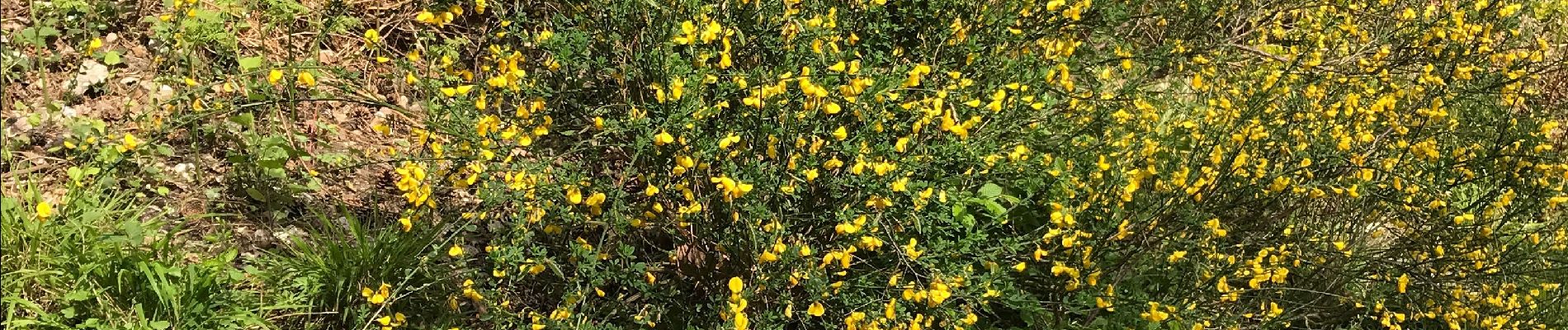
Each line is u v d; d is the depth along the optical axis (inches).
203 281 97.4
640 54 99.3
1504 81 172.6
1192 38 165.2
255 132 122.6
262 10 139.7
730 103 103.7
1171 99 155.2
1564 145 171.2
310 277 104.7
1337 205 139.0
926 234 108.0
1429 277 136.3
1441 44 177.5
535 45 104.8
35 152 112.3
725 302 101.4
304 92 130.7
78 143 114.1
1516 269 137.3
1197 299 122.9
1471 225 138.0
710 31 95.2
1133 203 129.1
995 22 120.2
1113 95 143.6
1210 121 144.6
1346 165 139.2
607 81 110.3
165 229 108.8
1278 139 135.8
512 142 103.2
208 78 126.9
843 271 107.5
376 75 138.1
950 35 118.6
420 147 130.9
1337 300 134.7
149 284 97.1
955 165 107.9
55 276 96.2
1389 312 129.1
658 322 106.1
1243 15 173.9
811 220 104.7
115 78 125.1
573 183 98.4
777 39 105.1
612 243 111.1
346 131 131.1
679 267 112.0
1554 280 139.4
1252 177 128.3
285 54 137.8
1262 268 124.9
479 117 102.6
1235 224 133.6
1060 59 127.0
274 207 116.2
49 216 96.0
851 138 103.3
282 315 102.9
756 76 98.4
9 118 114.3
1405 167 140.5
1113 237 118.1
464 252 113.1
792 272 97.5
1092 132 135.5
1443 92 165.8
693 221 104.7
